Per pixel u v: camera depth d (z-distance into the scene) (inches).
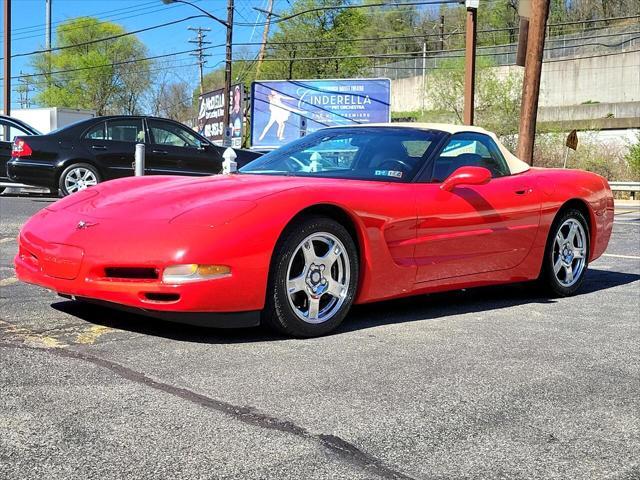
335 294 153.4
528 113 496.4
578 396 117.9
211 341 142.9
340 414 105.2
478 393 117.3
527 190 195.6
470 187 181.8
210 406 106.0
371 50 2935.5
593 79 2018.9
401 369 129.0
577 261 216.2
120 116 482.3
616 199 998.4
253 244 137.6
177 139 491.8
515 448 95.7
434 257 171.5
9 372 118.3
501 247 187.9
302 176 173.9
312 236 147.6
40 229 154.7
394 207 161.5
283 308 143.9
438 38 2972.4
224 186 155.2
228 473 84.2
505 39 2802.7
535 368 132.9
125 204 151.3
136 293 135.1
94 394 109.1
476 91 1823.3
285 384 117.6
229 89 1439.5
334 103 1465.3
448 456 92.1
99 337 143.3
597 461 92.5
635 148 1108.5
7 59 1131.9
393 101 2524.6
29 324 152.3
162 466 85.4
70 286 143.1
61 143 465.1
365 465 88.1
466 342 150.7
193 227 136.3
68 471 83.4
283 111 1481.3
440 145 183.2
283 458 89.0
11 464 84.9
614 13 2593.5
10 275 212.4
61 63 2546.8
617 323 174.4
